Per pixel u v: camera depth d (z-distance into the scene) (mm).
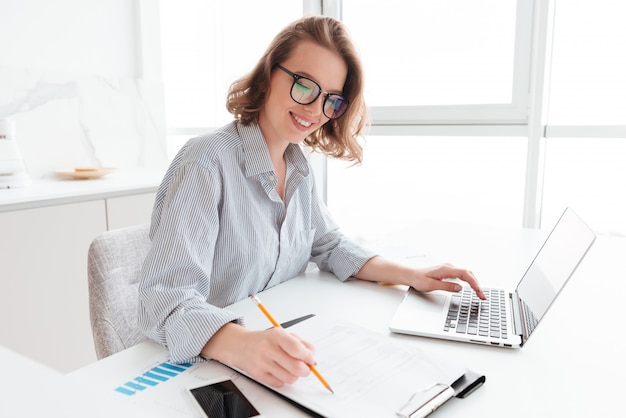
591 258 1380
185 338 736
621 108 1931
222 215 989
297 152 1182
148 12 2775
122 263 1081
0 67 2139
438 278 1059
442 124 2322
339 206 2713
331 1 2520
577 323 933
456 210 2367
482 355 793
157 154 2824
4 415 270
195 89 2955
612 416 623
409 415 585
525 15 2066
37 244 1840
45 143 2312
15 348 1814
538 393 677
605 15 1910
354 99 1145
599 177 2008
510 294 1062
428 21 2305
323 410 594
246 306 985
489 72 2197
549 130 2066
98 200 2037
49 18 2354
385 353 745
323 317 881
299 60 1021
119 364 738
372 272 1146
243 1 2740
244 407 619
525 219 2102
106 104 2557
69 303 1967
